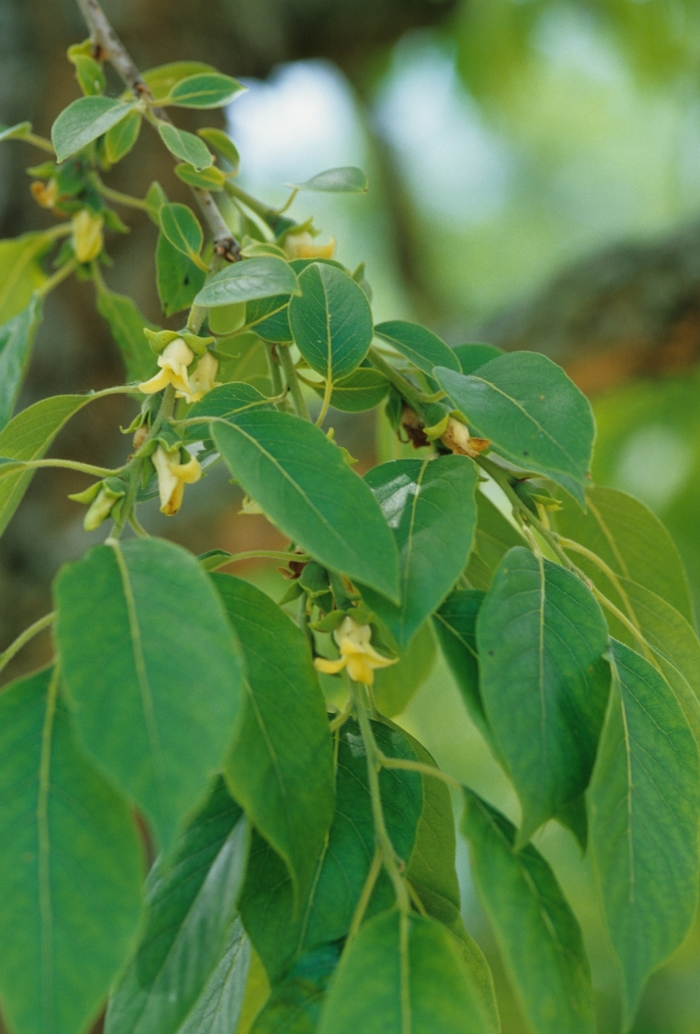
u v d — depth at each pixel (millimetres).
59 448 1213
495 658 526
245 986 550
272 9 1440
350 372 576
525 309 1195
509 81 2189
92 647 493
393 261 2580
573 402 547
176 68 753
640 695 544
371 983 499
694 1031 1876
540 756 520
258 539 1201
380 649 548
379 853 527
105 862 488
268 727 525
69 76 1215
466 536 536
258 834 538
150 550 512
